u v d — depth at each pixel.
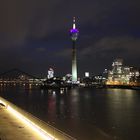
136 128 55.38
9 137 23.89
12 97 173.88
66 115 78.81
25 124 29.72
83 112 90.50
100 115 82.31
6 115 36.50
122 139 43.25
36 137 23.88
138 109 104.94
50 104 123.44
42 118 68.75
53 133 21.48
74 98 172.75
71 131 48.09
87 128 52.38
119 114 86.25
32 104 121.50
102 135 45.59
